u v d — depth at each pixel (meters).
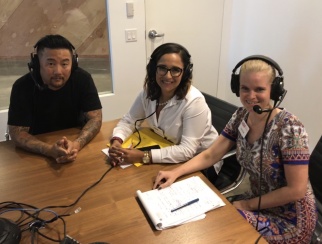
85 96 1.65
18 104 1.52
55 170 1.23
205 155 1.30
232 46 3.19
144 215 0.97
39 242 0.87
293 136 1.06
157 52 1.36
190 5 2.90
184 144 1.34
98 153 1.35
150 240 0.87
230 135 1.31
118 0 2.56
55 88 1.56
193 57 3.14
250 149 1.18
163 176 1.15
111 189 1.11
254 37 2.84
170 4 2.82
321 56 2.18
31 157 1.33
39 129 1.68
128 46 2.75
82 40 2.66
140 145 1.42
